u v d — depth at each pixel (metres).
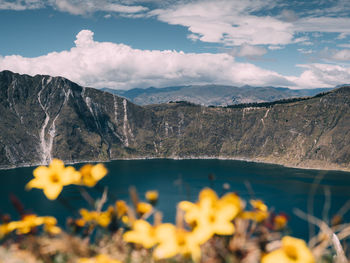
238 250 1.94
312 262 1.47
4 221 2.30
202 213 1.80
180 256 2.16
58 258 2.16
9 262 2.05
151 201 2.31
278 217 2.10
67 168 2.11
